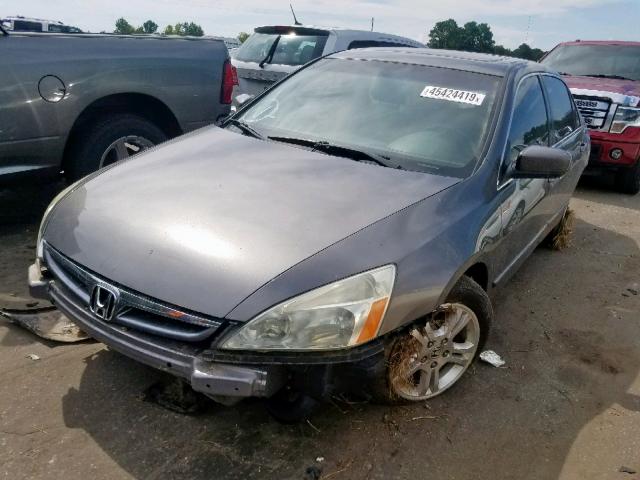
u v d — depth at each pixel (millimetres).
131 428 2432
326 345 2039
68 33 4234
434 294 2314
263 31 7395
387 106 3295
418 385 2637
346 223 2309
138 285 2094
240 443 2393
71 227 2438
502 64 3551
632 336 3633
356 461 2357
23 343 2965
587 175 7387
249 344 1966
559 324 3713
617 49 8094
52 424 2430
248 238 2182
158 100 4742
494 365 3133
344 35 6867
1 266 3811
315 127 3270
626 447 2598
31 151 4117
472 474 2363
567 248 5113
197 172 2736
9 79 3902
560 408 2838
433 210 2518
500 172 2949
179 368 1994
